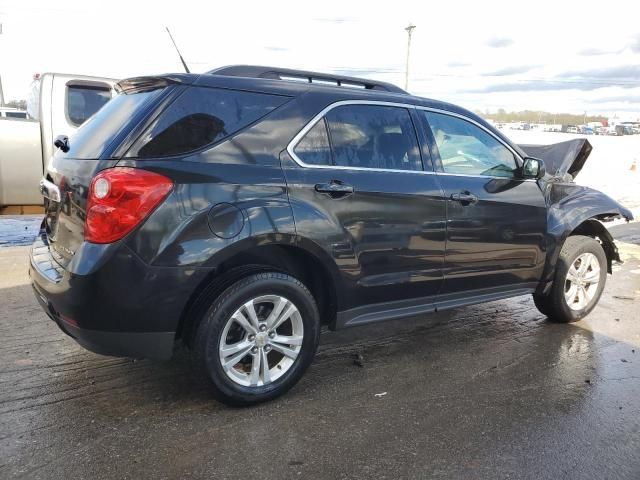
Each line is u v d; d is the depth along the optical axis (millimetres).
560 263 4652
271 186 3031
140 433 2854
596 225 5027
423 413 3189
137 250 2676
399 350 4156
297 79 3570
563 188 4789
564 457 2787
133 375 3510
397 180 3531
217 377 2982
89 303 2674
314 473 2584
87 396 3219
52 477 2471
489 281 4184
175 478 2506
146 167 2715
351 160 3395
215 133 2955
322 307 3582
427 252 3703
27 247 6668
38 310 4617
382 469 2633
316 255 3201
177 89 2924
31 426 2873
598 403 3377
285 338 3232
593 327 4832
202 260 2807
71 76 7020
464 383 3607
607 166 21938
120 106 3133
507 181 4184
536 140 27125
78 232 2797
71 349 3873
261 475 2553
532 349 4250
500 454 2793
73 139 3316
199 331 2912
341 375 3676
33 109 7828
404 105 3752
